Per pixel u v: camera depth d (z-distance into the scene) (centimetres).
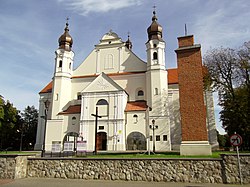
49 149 4225
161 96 4156
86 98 4238
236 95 3666
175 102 4566
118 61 4784
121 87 4194
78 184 1328
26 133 6969
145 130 3944
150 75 4334
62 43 4928
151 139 3919
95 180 1454
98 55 4903
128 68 4697
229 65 3747
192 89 1934
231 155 1328
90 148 3981
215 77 3791
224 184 1284
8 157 1532
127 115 4066
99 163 1502
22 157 1568
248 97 3478
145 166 1430
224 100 3819
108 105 4125
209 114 4384
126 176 1441
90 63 4912
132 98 4491
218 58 3828
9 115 5712
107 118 4059
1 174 1513
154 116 4066
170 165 1400
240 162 1306
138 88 4516
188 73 1978
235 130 3800
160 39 4516
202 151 1788
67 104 4666
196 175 1355
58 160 1573
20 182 1386
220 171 1330
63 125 4312
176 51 2055
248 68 3519
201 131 1831
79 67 4953
